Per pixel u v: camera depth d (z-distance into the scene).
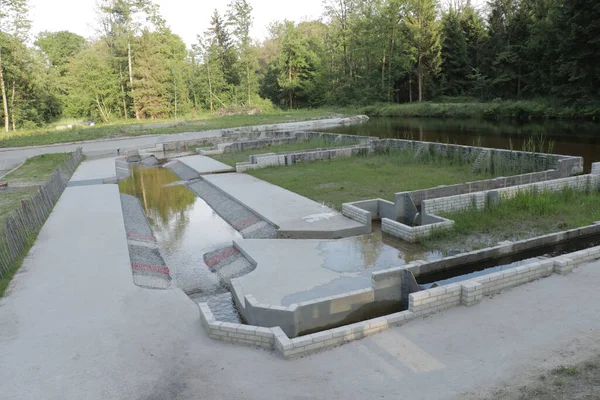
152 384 5.69
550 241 9.91
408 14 56.03
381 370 5.57
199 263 11.36
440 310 6.93
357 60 61.22
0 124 48.28
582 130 29.75
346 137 27.72
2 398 5.57
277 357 6.08
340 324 7.52
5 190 19.62
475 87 51.75
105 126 47.12
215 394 5.37
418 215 12.56
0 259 9.59
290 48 62.91
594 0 31.81
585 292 7.15
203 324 7.14
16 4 45.16
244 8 61.38
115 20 56.78
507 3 50.59
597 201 12.59
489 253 9.22
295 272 9.51
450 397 4.97
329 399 5.10
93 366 6.17
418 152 20.97
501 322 6.46
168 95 57.72
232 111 58.56
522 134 29.84
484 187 14.09
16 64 46.66
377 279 7.68
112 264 10.12
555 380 5.09
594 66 33.78
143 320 7.47
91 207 15.90
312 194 15.93
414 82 59.06
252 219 13.90
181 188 20.22
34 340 6.93
